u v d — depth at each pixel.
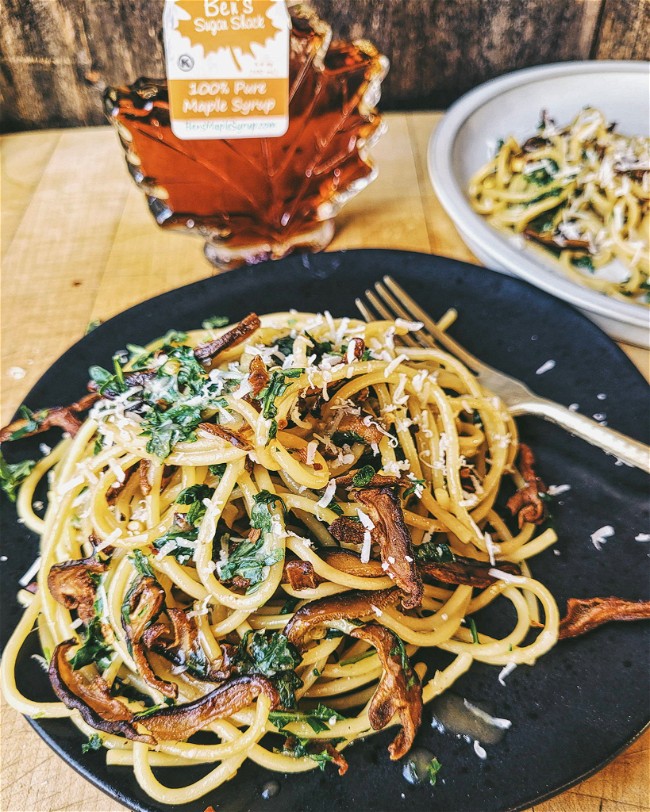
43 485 0.31
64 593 0.27
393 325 0.33
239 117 0.36
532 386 0.33
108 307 0.39
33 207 0.45
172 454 0.27
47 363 0.37
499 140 0.44
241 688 0.25
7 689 0.26
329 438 0.28
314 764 0.25
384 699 0.25
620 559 0.28
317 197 0.40
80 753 0.25
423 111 0.51
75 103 0.50
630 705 0.25
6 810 0.25
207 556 0.26
